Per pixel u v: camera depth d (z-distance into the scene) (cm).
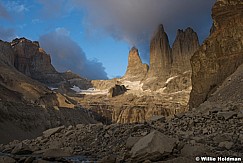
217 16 6362
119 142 2144
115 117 16825
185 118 2595
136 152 1512
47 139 2667
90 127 2741
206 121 2350
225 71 5656
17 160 1683
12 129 6869
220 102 3631
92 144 2284
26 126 7694
